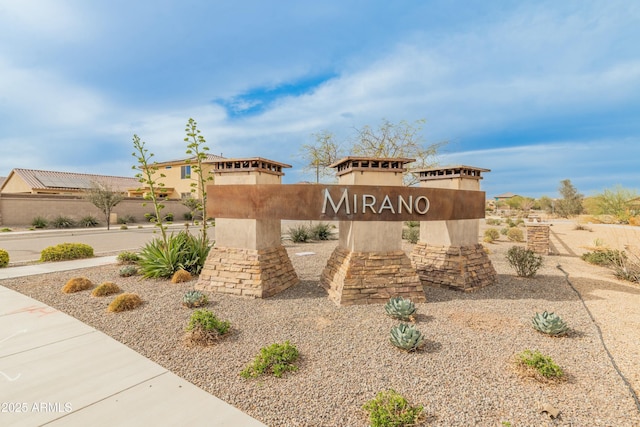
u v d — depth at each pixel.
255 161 7.71
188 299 6.73
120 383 4.00
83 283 8.12
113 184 41.81
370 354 4.80
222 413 3.46
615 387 3.95
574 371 4.33
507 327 5.83
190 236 10.63
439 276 8.55
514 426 3.28
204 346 5.06
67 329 5.67
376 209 7.02
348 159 7.31
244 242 7.90
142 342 5.18
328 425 3.32
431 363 4.54
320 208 7.02
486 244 17.44
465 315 6.44
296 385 4.02
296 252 14.57
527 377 4.16
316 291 8.11
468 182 8.91
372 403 3.46
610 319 6.25
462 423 3.32
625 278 9.43
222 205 7.72
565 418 3.39
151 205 35.88
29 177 34.88
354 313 6.50
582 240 19.08
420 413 3.37
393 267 7.33
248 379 4.14
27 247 16.69
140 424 3.25
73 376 4.15
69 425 3.21
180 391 3.86
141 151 10.25
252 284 7.51
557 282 9.11
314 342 5.21
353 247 7.32
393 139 20.78
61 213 29.34
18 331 5.58
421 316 6.39
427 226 9.27
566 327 5.40
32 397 3.68
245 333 5.55
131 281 8.98
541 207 52.81
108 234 23.39
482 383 4.04
